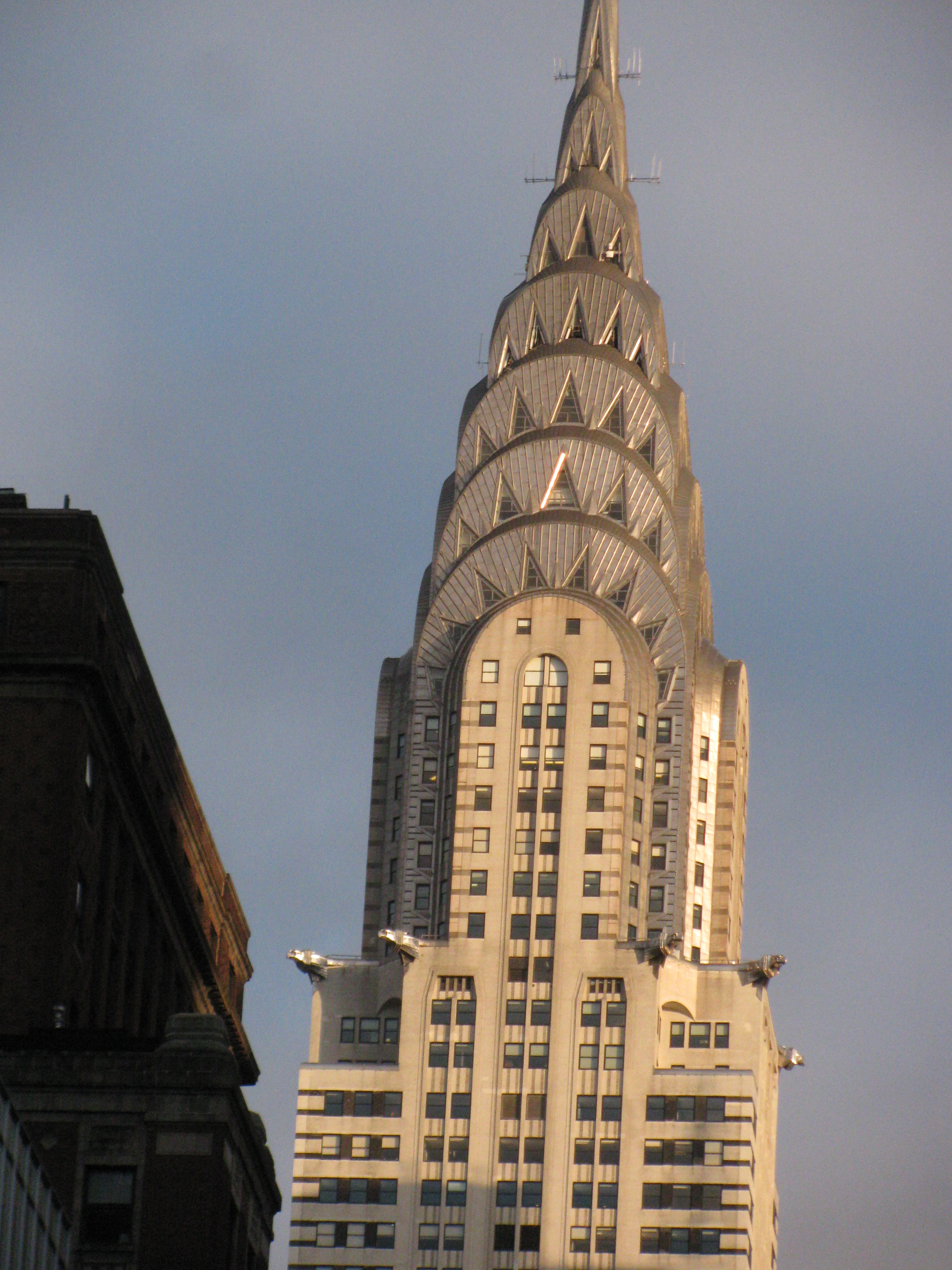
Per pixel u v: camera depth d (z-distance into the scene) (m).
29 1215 198.25
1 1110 190.25
